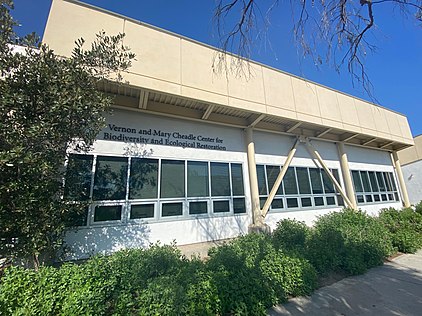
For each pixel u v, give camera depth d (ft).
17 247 11.47
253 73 27.37
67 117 12.59
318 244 18.78
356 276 16.76
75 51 14.10
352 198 37.78
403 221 31.83
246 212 26.86
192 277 11.99
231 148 28.25
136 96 22.06
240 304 11.05
